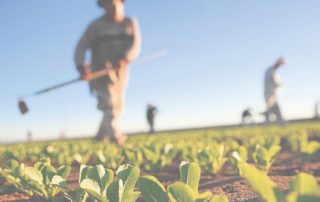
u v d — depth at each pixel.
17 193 1.96
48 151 3.40
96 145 4.41
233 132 6.98
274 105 11.15
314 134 5.82
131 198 1.15
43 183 1.58
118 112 6.00
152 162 2.76
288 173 2.54
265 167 2.43
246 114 12.50
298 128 7.09
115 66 5.88
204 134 7.00
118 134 5.98
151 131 11.18
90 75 5.66
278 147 2.39
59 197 1.53
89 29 5.82
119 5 5.87
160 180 2.42
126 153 2.86
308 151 3.16
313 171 2.61
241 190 1.90
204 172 2.60
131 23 5.93
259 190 0.76
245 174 0.76
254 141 3.80
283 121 11.22
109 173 1.31
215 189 1.98
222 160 2.52
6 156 3.76
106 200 1.10
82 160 3.00
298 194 0.66
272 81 11.02
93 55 6.01
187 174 1.21
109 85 5.87
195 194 1.00
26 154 4.08
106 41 5.85
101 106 5.91
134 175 1.20
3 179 2.36
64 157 3.16
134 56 5.96
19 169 1.76
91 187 1.11
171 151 2.85
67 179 2.52
